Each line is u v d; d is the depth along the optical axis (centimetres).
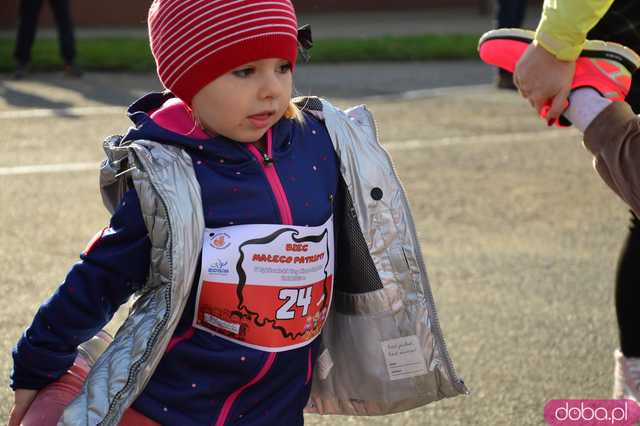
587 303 519
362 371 288
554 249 605
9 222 626
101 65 1295
